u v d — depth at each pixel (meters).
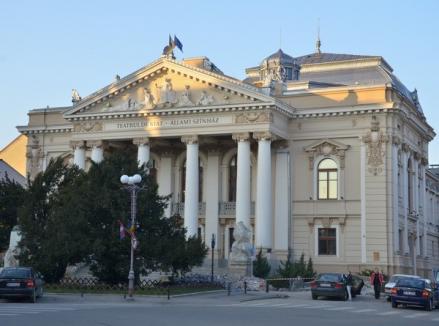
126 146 62.03
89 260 38.53
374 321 24.52
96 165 40.16
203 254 41.06
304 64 67.88
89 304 30.30
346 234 55.47
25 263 39.53
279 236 56.75
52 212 40.81
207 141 59.06
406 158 58.66
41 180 42.84
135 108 58.78
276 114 55.62
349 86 57.16
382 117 55.06
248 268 48.38
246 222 53.97
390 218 54.12
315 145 57.00
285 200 57.09
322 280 39.53
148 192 39.59
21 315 22.39
